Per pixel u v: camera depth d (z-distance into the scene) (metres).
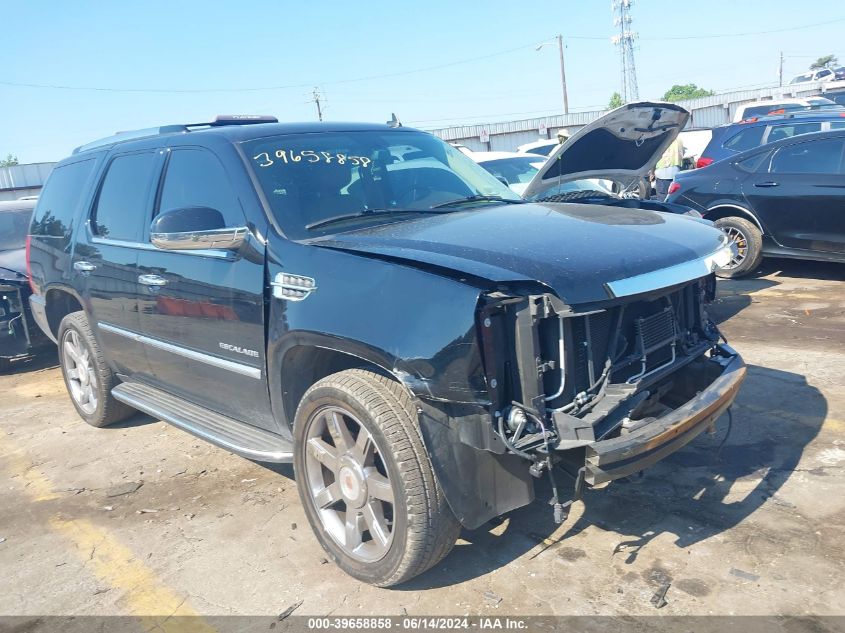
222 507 4.03
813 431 4.24
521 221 3.35
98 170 5.02
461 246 2.94
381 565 3.02
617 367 2.95
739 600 2.83
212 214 3.51
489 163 9.58
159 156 4.36
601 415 2.74
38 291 5.69
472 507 2.77
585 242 3.01
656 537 3.31
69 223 5.21
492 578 3.11
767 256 8.32
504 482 2.83
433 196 4.04
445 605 2.96
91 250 4.84
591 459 2.64
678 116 4.58
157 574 3.41
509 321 2.67
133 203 4.50
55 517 4.09
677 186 8.93
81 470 4.73
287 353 3.29
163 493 4.28
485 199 4.12
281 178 3.67
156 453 4.92
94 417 5.41
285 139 3.95
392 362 2.77
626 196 5.14
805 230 7.91
